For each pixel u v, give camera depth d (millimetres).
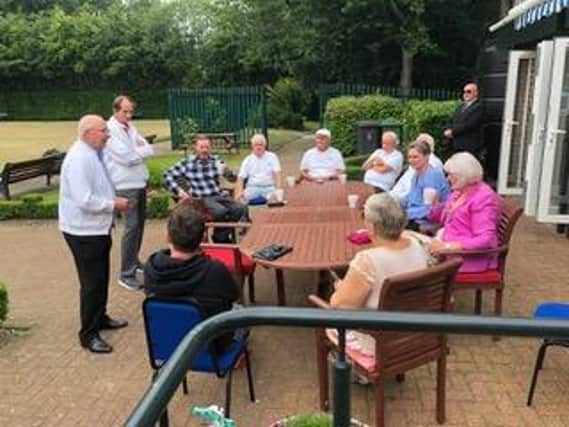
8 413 3285
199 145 6180
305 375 3605
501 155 8875
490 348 3898
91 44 35031
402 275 2615
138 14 36125
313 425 2434
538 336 1188
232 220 5891
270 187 6824
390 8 19000
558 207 6887
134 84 35312
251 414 3195
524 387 3396
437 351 2979
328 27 19656
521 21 8062
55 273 5977
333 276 3711
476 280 3916
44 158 10906
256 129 18141
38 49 35562
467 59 22125
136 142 5176
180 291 2930
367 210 2887
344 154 13148
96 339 4051
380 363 2785
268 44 23312
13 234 7859
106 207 3891
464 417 3107
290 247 3816
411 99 15117
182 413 3219
